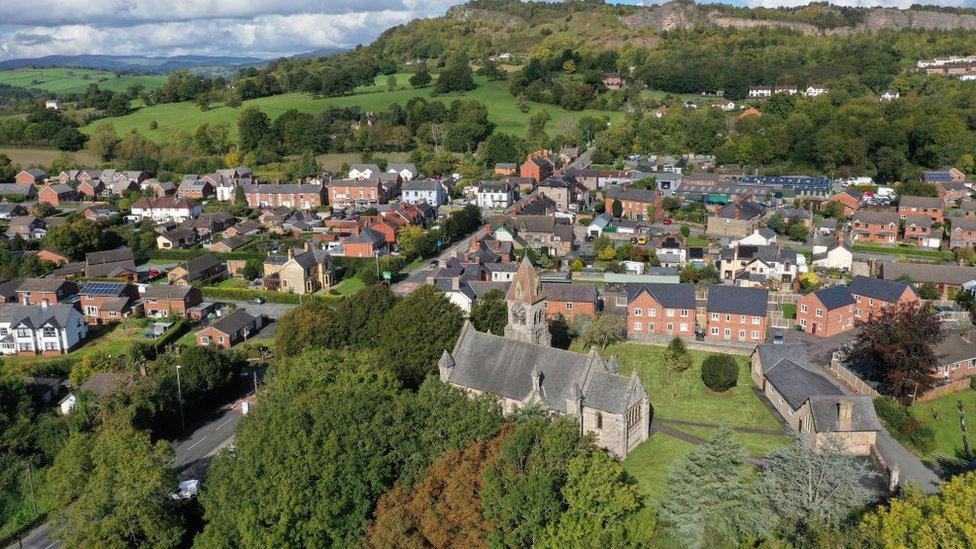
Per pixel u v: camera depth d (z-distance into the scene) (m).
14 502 97.00
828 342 135.25
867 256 190.88
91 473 87.19
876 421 94.56
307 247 197.88
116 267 190.62
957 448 98.00
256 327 155.12
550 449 74.00
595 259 188.75
